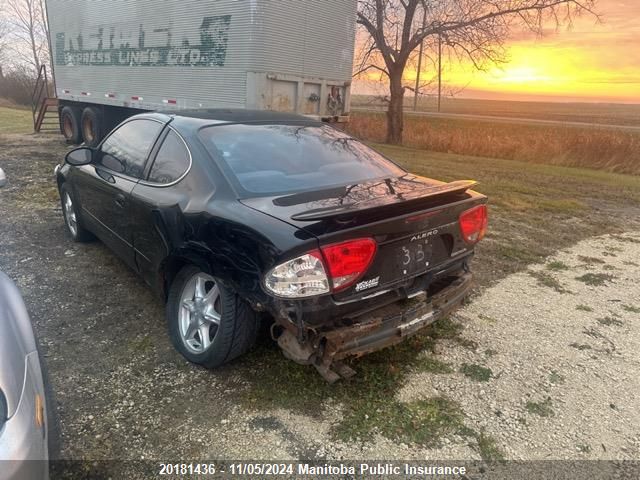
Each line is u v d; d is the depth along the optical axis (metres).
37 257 4.47
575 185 10.67
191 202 2.77
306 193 2.74
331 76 10.38
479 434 2.45
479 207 3.01
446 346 3.29
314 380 2.77
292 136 3.36
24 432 1.56
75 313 3.44
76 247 4.77
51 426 2.13
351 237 2.24
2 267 4.19
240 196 2.65
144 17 10.56
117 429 2.33
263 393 2.64
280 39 8.98
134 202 3.25
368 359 3.04
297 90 9.62
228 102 9.23
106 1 11.53
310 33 9.60
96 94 12.55
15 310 2.01
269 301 2.27
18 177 7.92
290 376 2.79
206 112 3.57
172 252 2.85
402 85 20.22
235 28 8.77
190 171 2.92
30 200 6.49
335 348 2.30
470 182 2.95
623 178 12.63
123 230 3.54
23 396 1.65
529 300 4.17
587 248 5.86
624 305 4.16
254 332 2.65
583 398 2.79
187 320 2.92
